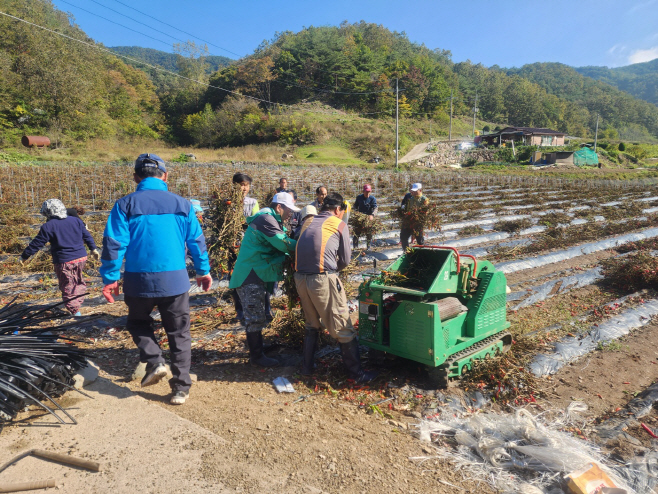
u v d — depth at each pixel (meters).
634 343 5.85
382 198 20.84
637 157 80.44
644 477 3.12
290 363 4.72
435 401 4.03
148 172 3.70
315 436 3.32
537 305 7.31
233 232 6.62
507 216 16.02
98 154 45.75
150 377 3.76
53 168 28.55
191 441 3.02
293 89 97.81
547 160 61.38
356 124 78.12
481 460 3.18
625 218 16.48
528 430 3.37
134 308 3.60
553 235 12.94
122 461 2.75
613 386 4.71
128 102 78.56
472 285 4.89
